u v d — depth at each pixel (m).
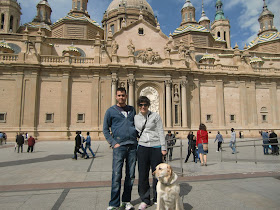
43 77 33.28
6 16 46.44
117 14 55.62
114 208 5.16
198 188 6.80
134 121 5.90
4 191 6.77
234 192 6.32
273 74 39.66
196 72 36.75
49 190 6.85
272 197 5.85
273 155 15.93
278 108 39.69
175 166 11.47
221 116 37.00
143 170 5.66
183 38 48.72
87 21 45.41
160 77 35.56
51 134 32.00
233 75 38.22
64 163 13.07
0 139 26.56
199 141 12.29
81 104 33.75
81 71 34.22
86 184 7.55
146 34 40.66
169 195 4.79
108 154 17.64
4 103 31.89
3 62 31.92
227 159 14.05
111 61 35.97
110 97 33.97
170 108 34.91
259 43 53.88
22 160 14.34
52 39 40.81
